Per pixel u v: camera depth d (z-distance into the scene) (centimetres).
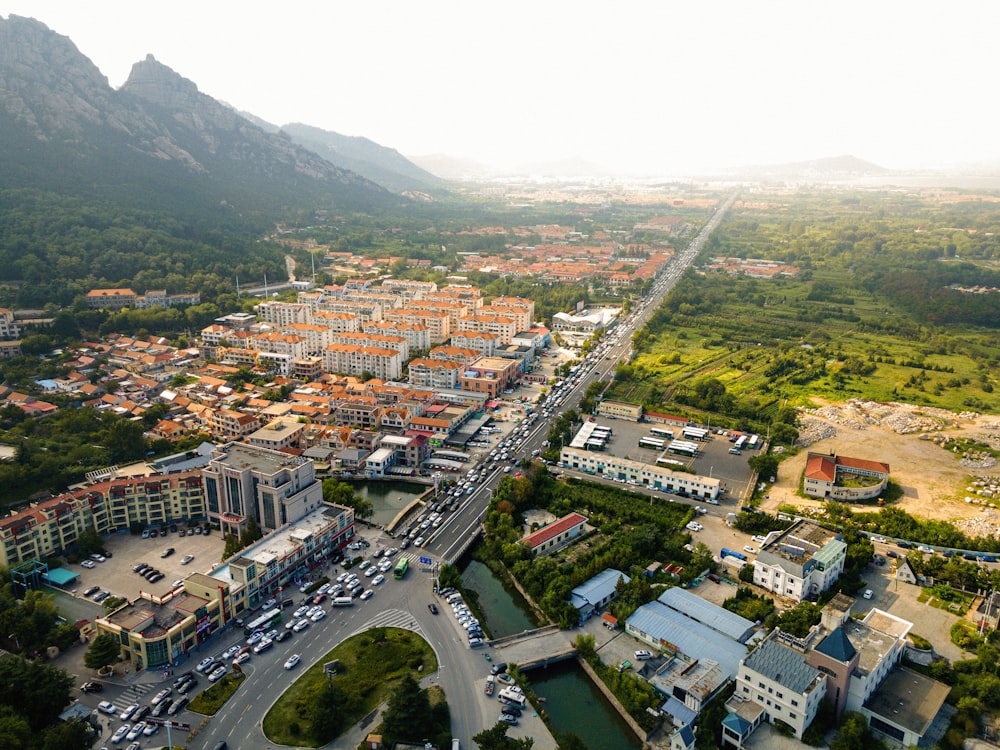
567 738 19362
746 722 19688
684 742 19050
